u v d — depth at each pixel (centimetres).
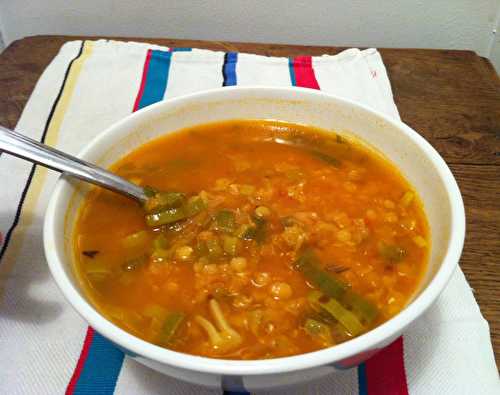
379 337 17
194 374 17
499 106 36
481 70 39
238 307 22
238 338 21
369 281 23
